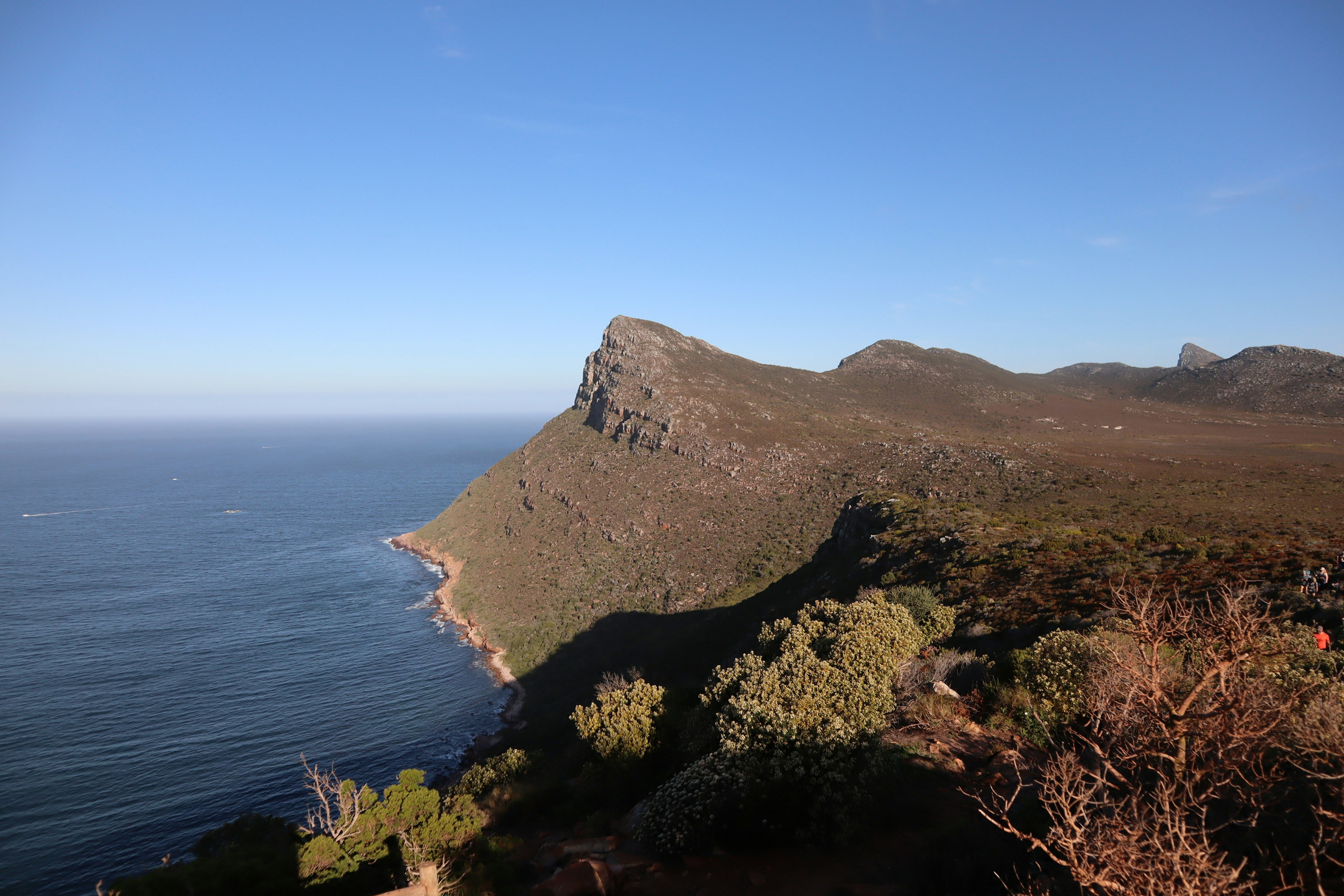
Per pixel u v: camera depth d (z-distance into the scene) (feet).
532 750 120.26
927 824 29.07
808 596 118.11
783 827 29.91
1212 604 22.09
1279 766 18.95
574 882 26.91
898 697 43.68
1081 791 18.38
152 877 24.35
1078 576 72.43
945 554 96.32
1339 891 14.61
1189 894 13.69
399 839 31.01
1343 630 42.75
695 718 46.93
